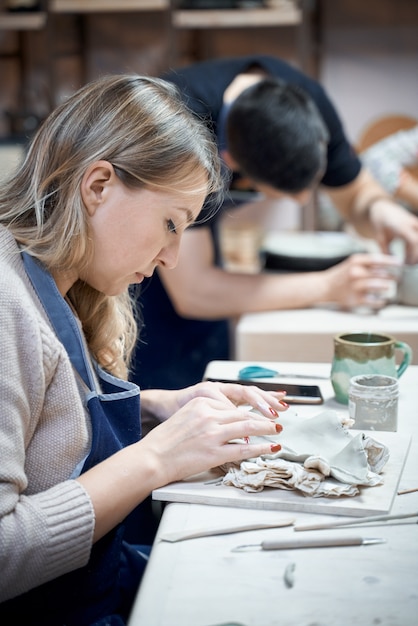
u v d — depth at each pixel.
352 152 2.51
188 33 4.04
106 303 1.34
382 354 1.42
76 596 1.11
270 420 1.12
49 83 3.79
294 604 0.84
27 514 0.96
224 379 1.56
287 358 1.97
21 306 1.01
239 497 1.04
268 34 4.02
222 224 4.10
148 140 1.07
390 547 0.94
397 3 3.86
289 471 1.06
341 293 2.13
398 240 2.65
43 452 1.06
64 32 4.01
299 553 0.93
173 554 0.93
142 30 4.12
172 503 1.06
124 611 1.25
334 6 3.92
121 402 1.19
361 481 1.05
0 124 4.27
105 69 4.20
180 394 1.36
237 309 2.16
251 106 1.92
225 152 2.09
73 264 1.12
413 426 1.33
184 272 2.18
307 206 3.66
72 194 1.08
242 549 0.94
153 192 1.08
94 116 1.09
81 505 1.00
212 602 0.84
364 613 0.82
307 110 1.95
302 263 2.37
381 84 3.96
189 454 1.09
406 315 2.10
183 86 2.10
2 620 1.08
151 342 2.36
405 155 2.71
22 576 0.96
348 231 3.63
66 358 1.06
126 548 1.33
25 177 1.14
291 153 1.92
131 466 1.05
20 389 0.99
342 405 1.44
